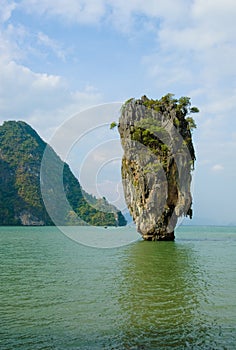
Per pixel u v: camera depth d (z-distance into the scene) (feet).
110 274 72.43
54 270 77.87
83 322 42.52
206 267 82.07
